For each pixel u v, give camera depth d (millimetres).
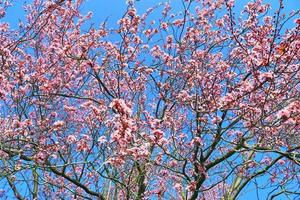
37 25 11406
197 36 11000
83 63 10297
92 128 9062
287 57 7602
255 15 9562
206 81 9617
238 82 9297
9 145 8734
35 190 9922
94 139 8688
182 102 9602
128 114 6129
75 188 10789
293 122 7309
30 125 8680
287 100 7742
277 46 7957
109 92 9688
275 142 8125
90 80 11805
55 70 10586
